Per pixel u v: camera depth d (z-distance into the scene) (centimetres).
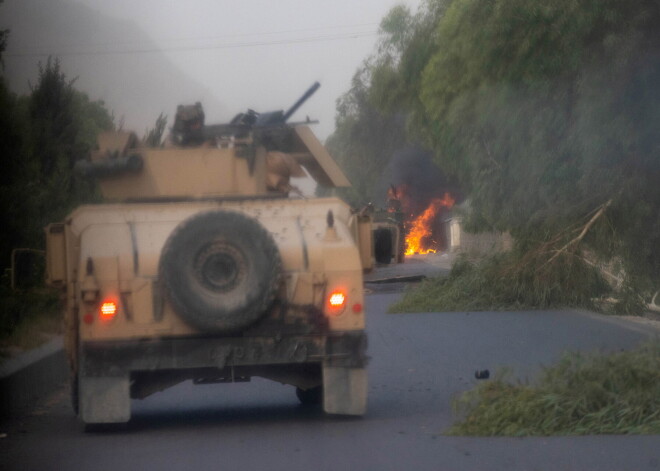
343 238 1719
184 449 1536
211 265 1625
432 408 1897
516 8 3000
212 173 1872
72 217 1756
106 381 1642
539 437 1557
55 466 1430
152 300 1639
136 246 1675
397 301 4662
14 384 2023
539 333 3300
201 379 1756
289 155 1931
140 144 1936
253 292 1620
